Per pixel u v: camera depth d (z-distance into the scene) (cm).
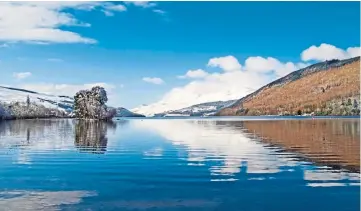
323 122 12694
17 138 5591
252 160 3128
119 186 2205
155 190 2111
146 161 3117
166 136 6081
